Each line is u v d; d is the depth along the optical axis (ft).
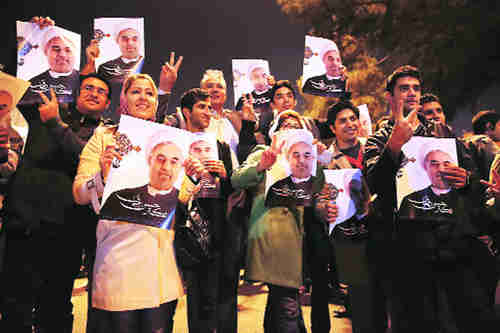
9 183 8.81
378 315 9.26
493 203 7.98
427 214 7.18
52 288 8.84
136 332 6.42
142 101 7.77
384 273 7.75
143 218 6.23
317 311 9.86
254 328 13.23
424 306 7.24
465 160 8.30
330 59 11.76
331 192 9.41
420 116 8.55
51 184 8.67
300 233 9.06
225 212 10.20
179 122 10.87
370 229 8.16
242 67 13.01
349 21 41.09
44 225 8.56
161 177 6.41
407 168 7.30
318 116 34.42
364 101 34.27
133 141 6.35
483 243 8.07
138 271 6.36
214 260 9.59
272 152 8.57
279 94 12.39
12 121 10.50
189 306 9.65
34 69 8.91
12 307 8.23
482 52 36.42
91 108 9.52
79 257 9.25
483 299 7.31
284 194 8.54
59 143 8.65
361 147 11.27
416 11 37.83
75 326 13.29
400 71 8.60
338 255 9.50
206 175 9.63
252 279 8.71
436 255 7.31
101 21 10.21
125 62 10.14
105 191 6.11
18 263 8.39
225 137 12.18
